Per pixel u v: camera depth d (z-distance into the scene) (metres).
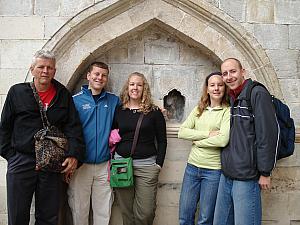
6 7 4.03
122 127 3.89
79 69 4.15
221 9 4.10
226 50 4.13
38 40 4.02
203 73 4.40
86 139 3.88
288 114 3.64
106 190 3.99
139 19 4.11
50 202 3.57
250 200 3.26
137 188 3.91
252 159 3.24
